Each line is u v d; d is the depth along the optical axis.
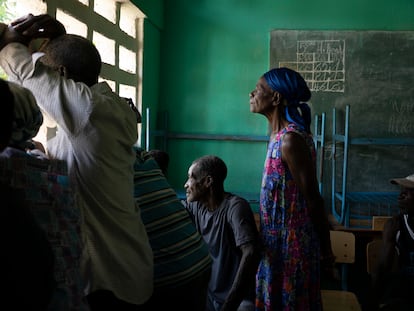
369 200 4.59
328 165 4.95
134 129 1.33
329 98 4.90
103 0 3.63
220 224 1.85
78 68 1.24
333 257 1.74
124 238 1.23
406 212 2.39
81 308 1.02
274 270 1.62
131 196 1.29
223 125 4.97
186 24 4.95
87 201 1.19
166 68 4.98
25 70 1.14
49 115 1.18
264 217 1.65
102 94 1.24
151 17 4.39
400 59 4.86
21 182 0.95
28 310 0.81
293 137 1.57
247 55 4.93
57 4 2.45
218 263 1.87
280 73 1.67
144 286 1.28
